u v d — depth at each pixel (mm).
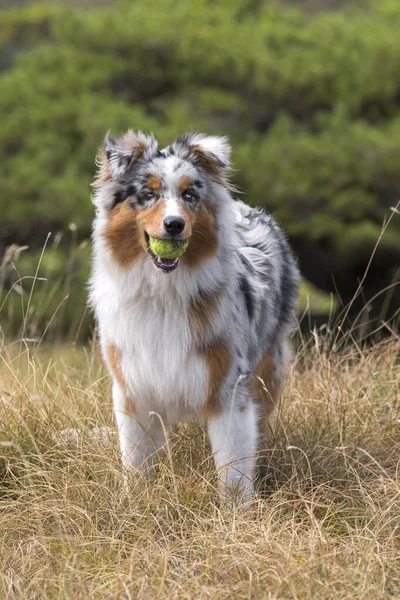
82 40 27375
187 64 26797
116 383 9133
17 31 32938
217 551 7805
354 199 23484
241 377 8883
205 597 7148
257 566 7508
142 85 27250
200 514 8562
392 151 23219
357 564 7594
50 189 23062
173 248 8242
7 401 9984
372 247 23484
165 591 7297
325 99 26234
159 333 8727
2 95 26328
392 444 10359
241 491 8820
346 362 12125
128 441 9188
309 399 10930
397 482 8930
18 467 9312
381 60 25750
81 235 23750
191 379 8750
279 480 9547
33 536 8195
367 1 33125
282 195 23469
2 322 19578
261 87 25609
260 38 27094
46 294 21000
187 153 8953
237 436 8891
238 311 9039
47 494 8867
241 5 30172
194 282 8648
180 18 28141
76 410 10344
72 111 25312
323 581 7332
